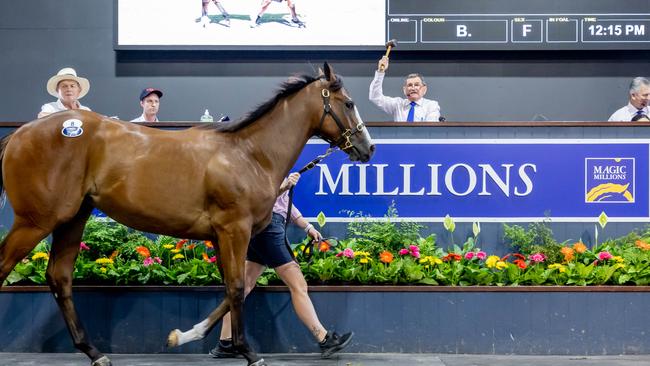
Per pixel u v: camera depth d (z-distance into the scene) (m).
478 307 5.04
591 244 5.38
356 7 8.09
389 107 6.50
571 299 5.04
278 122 4.49
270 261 4.74
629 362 4.77
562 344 5.02
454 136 5.37
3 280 4.20
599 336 5.02
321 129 4.56
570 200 5.38
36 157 4.15
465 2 8.07
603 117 8.23
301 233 5.39
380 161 5.37
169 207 4.25
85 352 4.45
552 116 8.23
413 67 8.23
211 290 5.00
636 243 5.20
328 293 5.05
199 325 4.56
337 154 5.37
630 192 5.38
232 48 8.14
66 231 4.46
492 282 5.14
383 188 5.37
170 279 5.05
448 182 5.37
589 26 8.05
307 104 4.53
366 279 5.08
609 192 5.38
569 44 8.07
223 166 4.28
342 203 5.37
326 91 4.55
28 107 8.34
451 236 5.38
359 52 8.20
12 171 4.17
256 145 4.43
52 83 6.09
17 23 8.35
